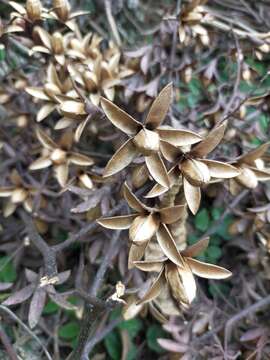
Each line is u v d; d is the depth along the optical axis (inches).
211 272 3.5
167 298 4.6
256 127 5.1
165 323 4.7
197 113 5.4
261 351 4.7
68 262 5.3
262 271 5.3
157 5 6.8
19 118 5.2
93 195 4.5
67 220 5.2
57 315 5.0
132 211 4.5
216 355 4.6
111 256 4.6
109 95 4.7
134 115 5.2
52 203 5.3
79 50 5.1
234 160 4.1
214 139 3.4
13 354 4.4
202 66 5.6
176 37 5.2
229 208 5.1
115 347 5.0
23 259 5.3
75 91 4.5
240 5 6.7
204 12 5.2
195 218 5.6
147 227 3.3
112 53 5.4
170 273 3.5
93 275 5.1
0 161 5.6
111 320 5.0
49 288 4.3
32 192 5.0
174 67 5.4
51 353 5.0
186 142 3.4
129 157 3.4
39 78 5.2
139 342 5.2
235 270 5.4
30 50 4.8
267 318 5.0
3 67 5.8
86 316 4.1
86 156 4.9
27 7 4.6
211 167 3.5
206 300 4.9
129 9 6.7
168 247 3.4
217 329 4.7
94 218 4.8
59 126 4.6
